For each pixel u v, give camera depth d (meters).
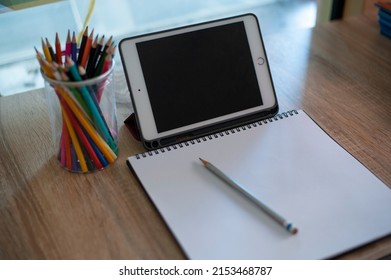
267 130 0.71
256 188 0.61
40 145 0.72
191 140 0.70
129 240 0.56
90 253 0.55
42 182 0.65
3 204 0.62
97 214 0.60
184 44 0.69
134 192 0.62
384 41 0.98
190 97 0.70
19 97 0.84
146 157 0.66
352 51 0.94
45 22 1.18
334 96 0.81
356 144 0.70
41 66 0.59
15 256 0.55
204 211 0.58
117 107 0.78
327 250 0.53
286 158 0.66
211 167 0.63
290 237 0.54
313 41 0.98
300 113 0.75
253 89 0.73
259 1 2.03
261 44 0.74
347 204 0.59
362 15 1.08
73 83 0.56
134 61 0.67
